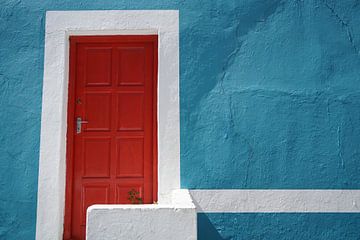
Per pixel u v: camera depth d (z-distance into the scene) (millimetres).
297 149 5043
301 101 5141
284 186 4969
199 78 5145
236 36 5242
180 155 5004
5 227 4887
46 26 5230
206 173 4977
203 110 5090
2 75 5148
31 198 4934
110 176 5285
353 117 5125
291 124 5090
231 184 4961
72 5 5258
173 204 4277
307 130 5082
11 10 5270
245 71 5176
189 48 5195
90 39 5418
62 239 5059
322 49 5250
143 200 5242
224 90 5133
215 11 5277
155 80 5398
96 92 5414
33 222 4898
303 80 5184
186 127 5055
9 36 5219
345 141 5074
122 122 5367
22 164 4992
